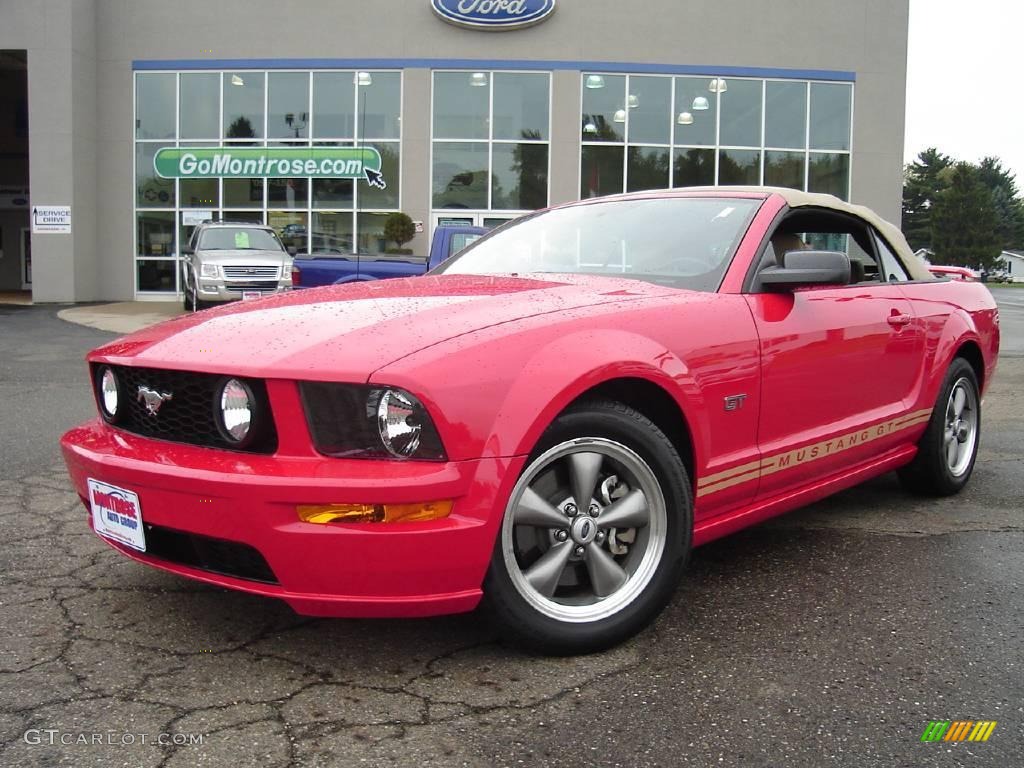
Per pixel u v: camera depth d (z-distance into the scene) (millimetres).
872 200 21750
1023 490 4758
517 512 2498
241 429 2393
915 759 2117
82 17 20453
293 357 2367
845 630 2875
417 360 2344
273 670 2555
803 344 3309
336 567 2283
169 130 21297
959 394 4559
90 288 21266
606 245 3637
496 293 2941
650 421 2777
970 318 4566
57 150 20266
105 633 2799
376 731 2223
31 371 9492
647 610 2744
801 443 3332
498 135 21031
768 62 21234
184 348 2600
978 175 104938
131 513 2561
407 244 21172
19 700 2361
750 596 3176
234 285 16016
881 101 21562
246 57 20969
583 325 2662
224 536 2344
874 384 3781
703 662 2629
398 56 20766
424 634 2812
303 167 21156
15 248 28516
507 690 2443
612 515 2705
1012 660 2662
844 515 4258
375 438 2320
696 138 21297
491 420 2379
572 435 2566
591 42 20844
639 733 2223
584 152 21125
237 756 2102
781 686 2480
